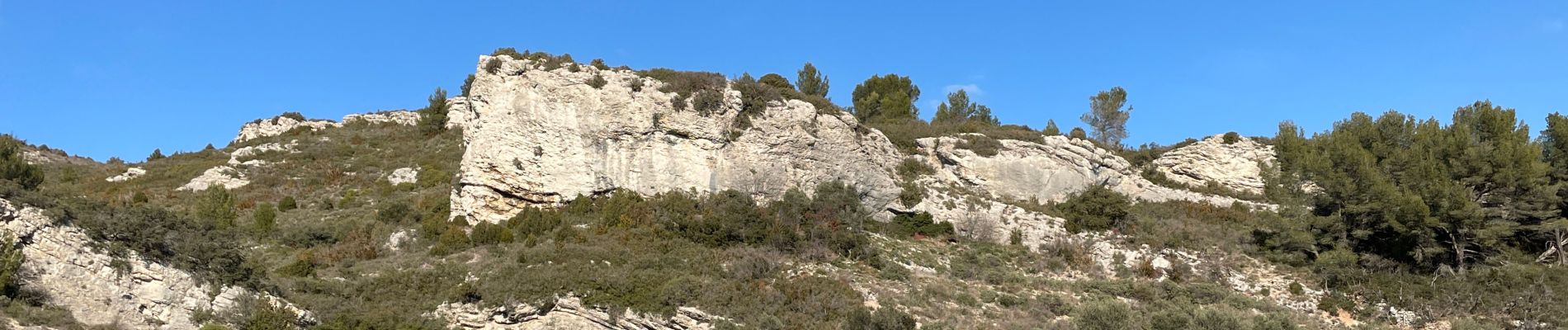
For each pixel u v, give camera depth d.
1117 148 71.06
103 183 61.81
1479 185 49.22
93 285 30.83
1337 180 48.81
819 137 52.78
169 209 53.12
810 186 51.25
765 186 49.94
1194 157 62.56
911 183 55.31
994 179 57.25
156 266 32.16
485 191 48.25
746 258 41.00
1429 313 41.69
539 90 50.25
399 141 73.06
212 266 33.62
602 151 48.88
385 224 48.81
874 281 41.03
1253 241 49.72
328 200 55.47
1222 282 45.66
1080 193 56.84
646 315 35.78
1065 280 45.09
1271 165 61.31
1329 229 47.41
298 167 64.19
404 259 41.84
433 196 54.41
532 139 49.25
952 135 60.41
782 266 40.88
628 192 48.31
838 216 47.50
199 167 64.88
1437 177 48.41
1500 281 43.03
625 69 52.00
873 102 80.81
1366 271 45.00
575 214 46.81
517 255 40.75
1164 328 35.41
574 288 36.53
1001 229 51.00
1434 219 45.09
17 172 47.25
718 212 46.34
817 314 36.28
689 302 36.28
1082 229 51.22
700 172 49.31
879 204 52.84
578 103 49.69
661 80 51.94
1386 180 48.84
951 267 45.34
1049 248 49.22
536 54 52.22
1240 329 35.16
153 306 31.59
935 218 51.88
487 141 49.47
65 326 29.03
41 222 30.88
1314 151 54.50
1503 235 45.78
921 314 37.50
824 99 57.81
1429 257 45.41
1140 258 47.53
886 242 47.56
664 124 49.78
